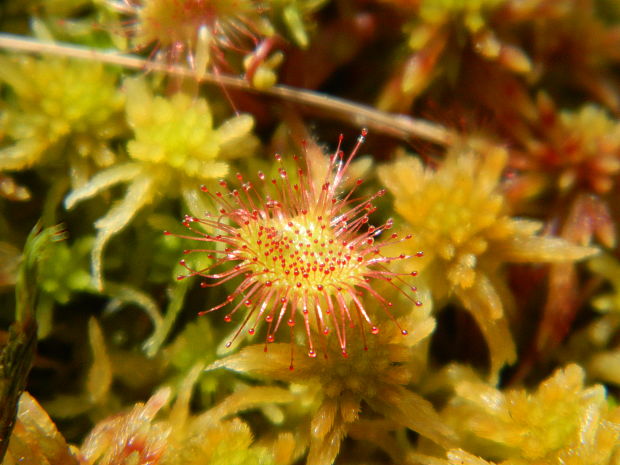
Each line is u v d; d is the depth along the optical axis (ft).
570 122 0.23
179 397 0.21
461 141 0.23
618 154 0.22
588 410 0.20
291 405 0.21
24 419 0.20
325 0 0.22
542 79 0.23
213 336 0.22
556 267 0.22
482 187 0.21
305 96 0.23
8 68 0.21
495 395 0.21
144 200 0.21
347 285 0.20
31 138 0.21
